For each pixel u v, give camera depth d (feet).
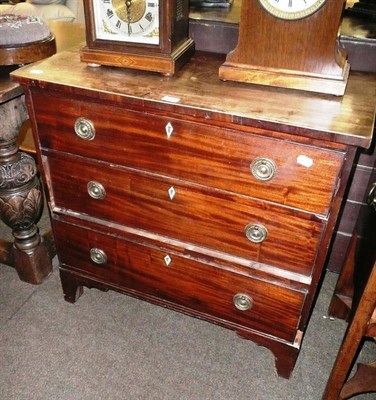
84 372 4.41
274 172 3.11
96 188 3.91
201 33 4.01
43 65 3.67
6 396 4.17
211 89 3.31
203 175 3.38
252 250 3.64
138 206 3.87
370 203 3.26
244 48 3.31
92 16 3.43
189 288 4.20
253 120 2.90
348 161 2.89
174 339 4.77
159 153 3.43
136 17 3.34
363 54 3.66
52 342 4.69
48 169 4.06
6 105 4.08
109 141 3.55
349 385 3.87
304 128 2.80
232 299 4.04
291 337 4.01
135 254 4.23
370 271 3.13
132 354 4.60
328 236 3.27
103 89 3.25
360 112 3.01
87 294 5.28
